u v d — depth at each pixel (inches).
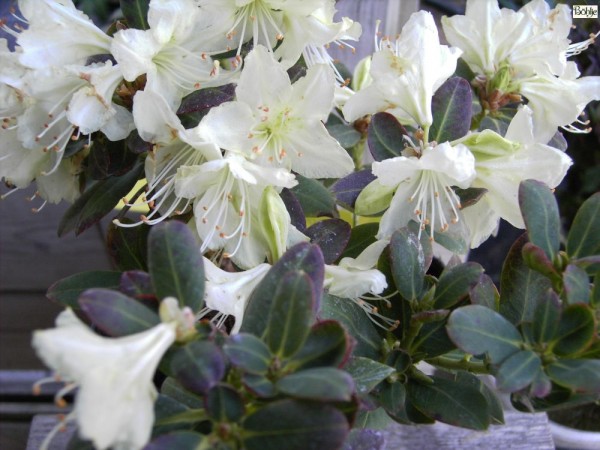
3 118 14.7
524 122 13.9
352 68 21.5
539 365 11.8
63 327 10.0
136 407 10.0
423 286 14.5
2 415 25.0
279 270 12.2
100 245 28.2
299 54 14.8
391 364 13.7
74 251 28.1
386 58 14.5
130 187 15.9
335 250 14.9
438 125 15.3
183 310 11.0
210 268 13.7
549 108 16.4
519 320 13.5
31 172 15.8
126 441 10.0
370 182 15.6
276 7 14.3
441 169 13.5
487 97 16.7
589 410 24.2
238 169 13.2
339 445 10.2
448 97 15.3
